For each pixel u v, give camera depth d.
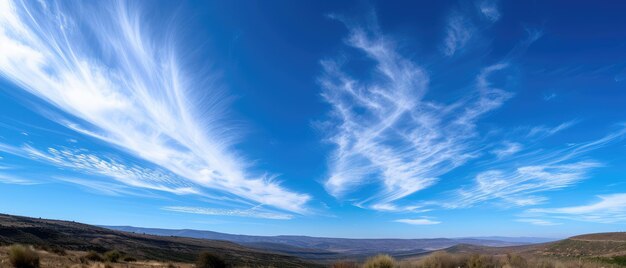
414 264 30.91
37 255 34.03
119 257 52.12
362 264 30.25
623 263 36.06
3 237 65.00
